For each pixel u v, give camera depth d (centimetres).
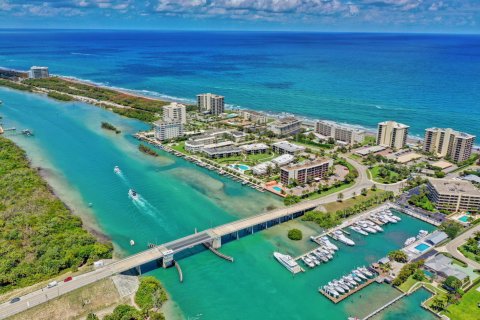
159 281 18738
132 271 19800
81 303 17012
